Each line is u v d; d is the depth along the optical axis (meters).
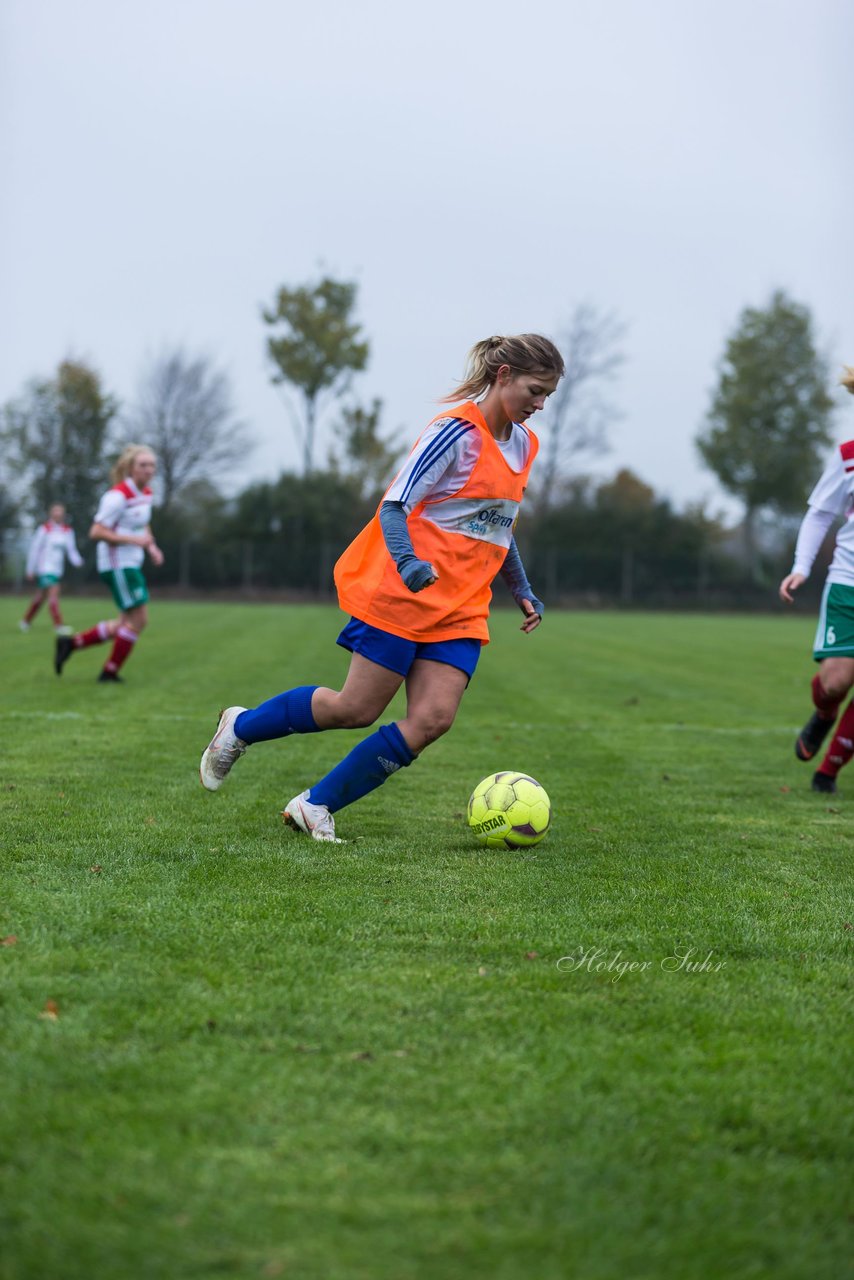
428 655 5.43
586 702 13.42
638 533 55.91
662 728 11.19
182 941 4.00
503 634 28.50
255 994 3.51
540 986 3.68
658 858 5.62
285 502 55.25
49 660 16.56
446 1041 3.21
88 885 4.70
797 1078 3.05
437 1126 2.72
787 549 57.50
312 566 54.78
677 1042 3.27
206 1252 2.21
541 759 9.00
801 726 11.60
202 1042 3.15
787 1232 2.35
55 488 52.72
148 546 13.48
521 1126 2.73
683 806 7.13
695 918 4.53
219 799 6.70
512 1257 2.22
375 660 5.34
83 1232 2.26
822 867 5.53
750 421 60.00
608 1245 2.27
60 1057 3.02
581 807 7.00
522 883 5.00
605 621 40.22
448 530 5.22
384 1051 3.13
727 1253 2.27
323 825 5.69
